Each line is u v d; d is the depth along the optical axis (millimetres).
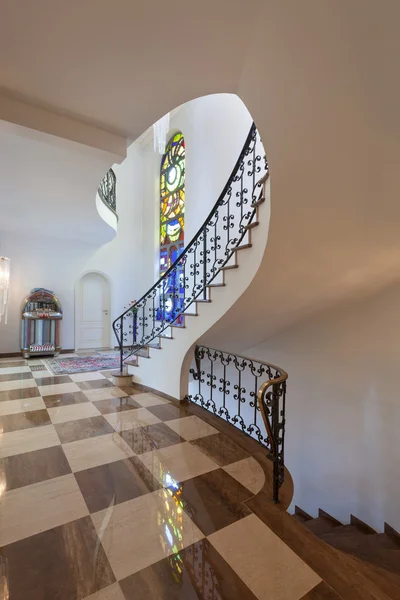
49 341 6598
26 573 1352
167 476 2162
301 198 2014
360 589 1323
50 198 3986
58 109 1909
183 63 1481
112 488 2004
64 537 1568
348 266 2783
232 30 1252
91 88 1711
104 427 2943
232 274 2951
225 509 1826
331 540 3221
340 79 1283
